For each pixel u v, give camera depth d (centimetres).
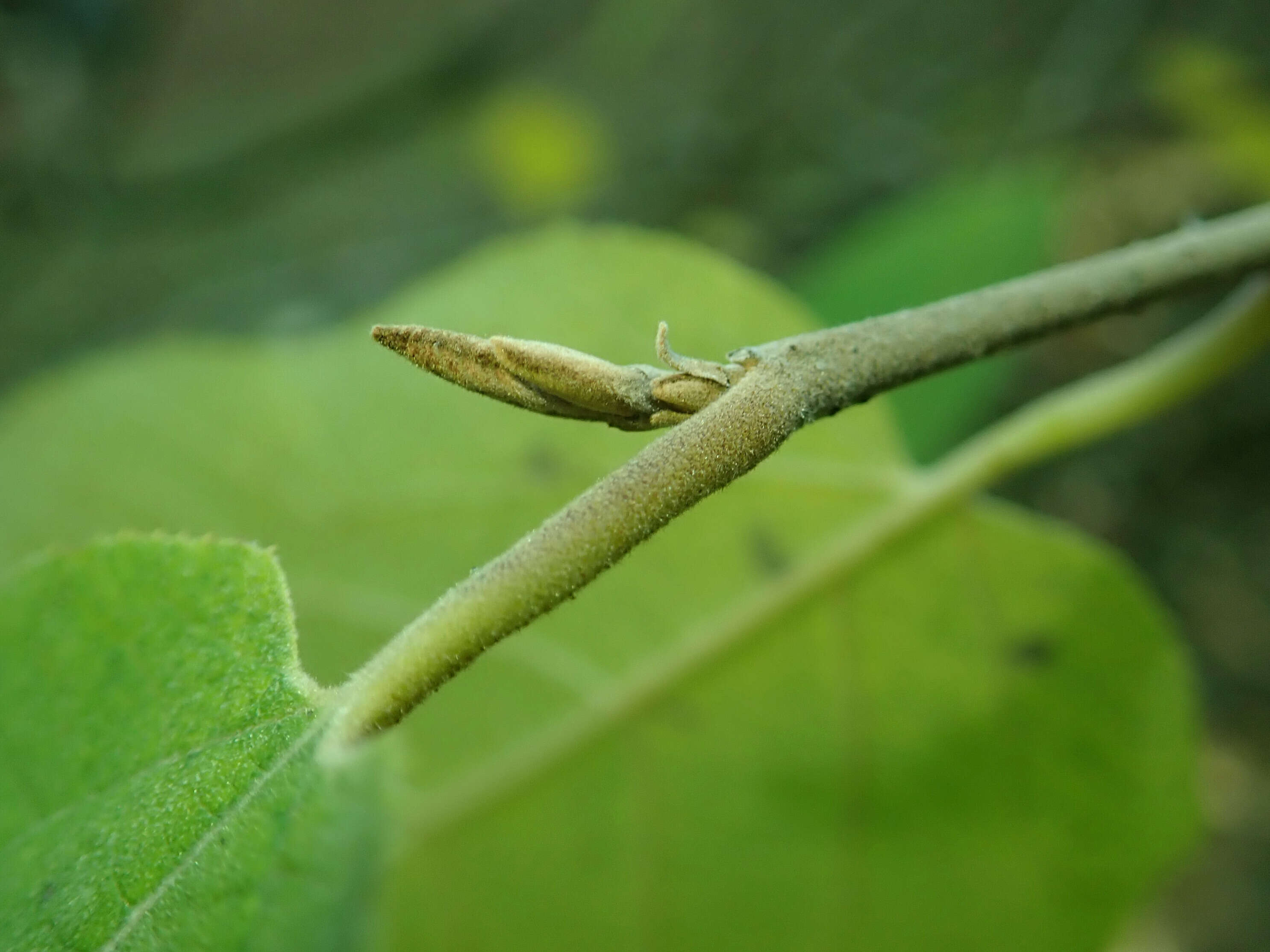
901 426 19
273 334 55
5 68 54
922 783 16
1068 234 45
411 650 8
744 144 58
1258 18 47
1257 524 46
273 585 9
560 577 8
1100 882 16
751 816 16
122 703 9
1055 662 15
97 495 16
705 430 8
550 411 9
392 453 16
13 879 9
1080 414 14
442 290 15
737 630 15
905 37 58
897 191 53
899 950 16
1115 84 49
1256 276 12
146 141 63
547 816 16
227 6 66
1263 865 37
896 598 15
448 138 67
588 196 58
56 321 57
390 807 10
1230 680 43
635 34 67
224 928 8
